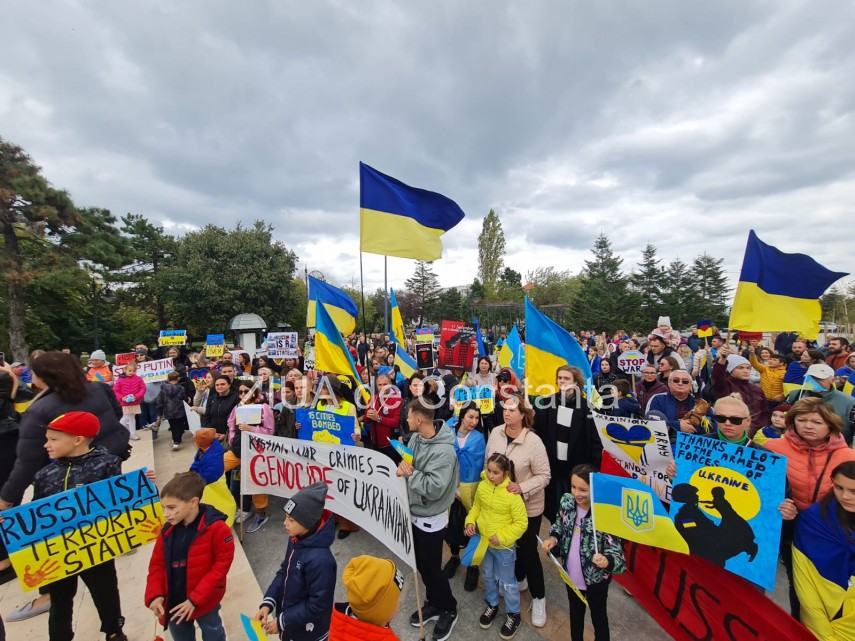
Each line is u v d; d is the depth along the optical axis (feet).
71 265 68.18
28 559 8.37
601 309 129.39
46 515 8.54
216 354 41.81
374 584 5.78
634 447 10.62
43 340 78.54
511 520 10.28
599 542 8.97
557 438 13.42
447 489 10.41
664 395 14.34
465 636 10.57
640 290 147.74
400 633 10.93
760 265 17.03
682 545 9.02
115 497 9.23
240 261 100.48
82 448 9.12
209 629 8.75
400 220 18.39
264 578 13.11
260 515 16.17
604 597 9.15
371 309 157.58
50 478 8.79
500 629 10.62
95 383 11.45
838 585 7.66
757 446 9.49
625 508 9.07
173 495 8.10
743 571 8.40
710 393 18.20
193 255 97.40
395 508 11.07
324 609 7.62
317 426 15.69
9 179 63.62
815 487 8.46
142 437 27.20
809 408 8.61
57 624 8.98
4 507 9.53
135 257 82.69
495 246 186.70
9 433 13.01
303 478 13.75
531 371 16.21
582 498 9.34
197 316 96.89
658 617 10.24
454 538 13.01
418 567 10.69
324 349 16.71
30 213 65.57
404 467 10.52
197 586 8.19
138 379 26.53
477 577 12.44
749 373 16.88
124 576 12.76
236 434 16.35
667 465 10.16
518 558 11.91
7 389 13.09
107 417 11.25
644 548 10.69
